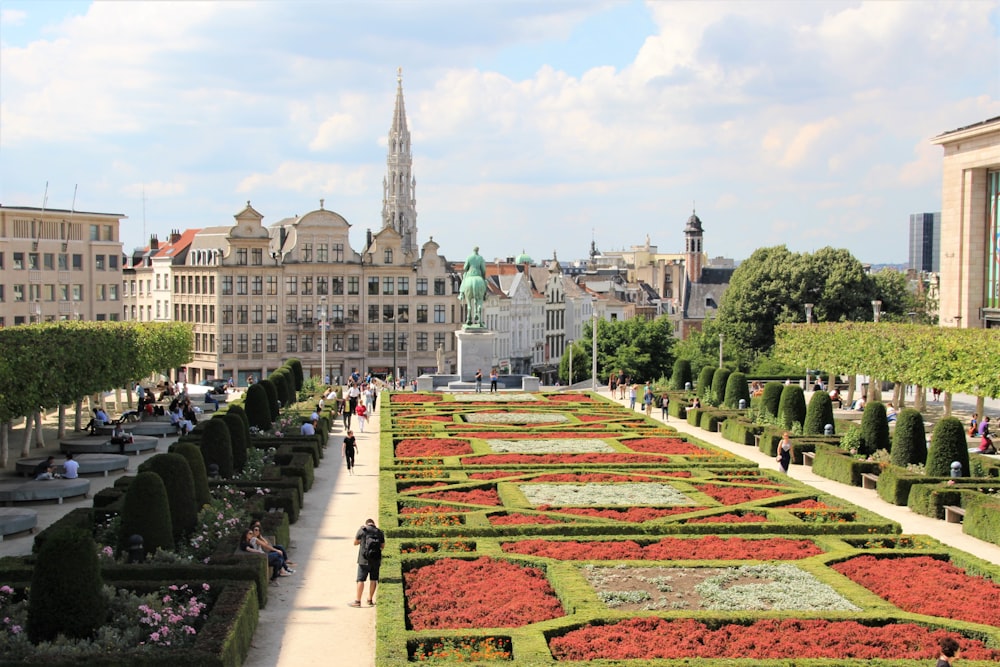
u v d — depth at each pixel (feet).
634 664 94.02
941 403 378.32
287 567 135.13
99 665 89.76
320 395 341.62
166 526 124.57
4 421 204.13
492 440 247.50
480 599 115.44
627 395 402.52
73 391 242.17
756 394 336.70
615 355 505.66
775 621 108.06
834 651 99.66
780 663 94.53
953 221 405.18
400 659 95.04
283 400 308.81
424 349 571.28
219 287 537.65
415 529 147.23
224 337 540.93
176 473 134.62
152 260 597.52
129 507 123.03
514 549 137.90
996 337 254.27
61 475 190.08
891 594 118.42
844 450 217.77
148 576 114.62
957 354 262.67
